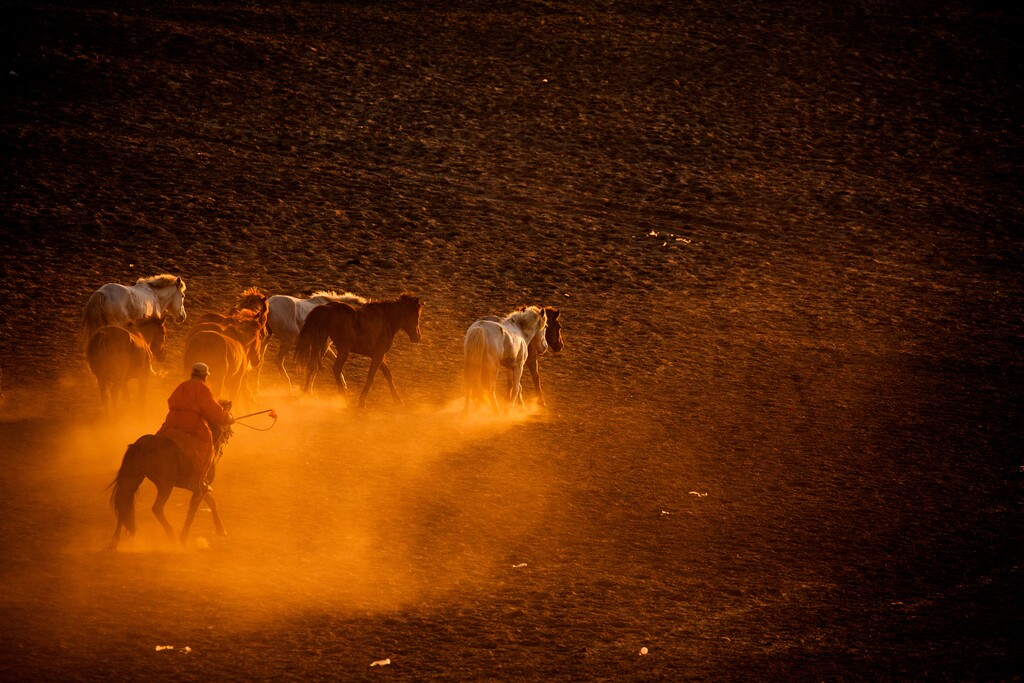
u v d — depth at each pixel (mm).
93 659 9523
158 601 10781
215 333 15938
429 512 14320
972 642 11359
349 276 29609
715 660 10531
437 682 9625
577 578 12555
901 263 35156
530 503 15094
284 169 38062
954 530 15180
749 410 21594
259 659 9828
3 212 30391
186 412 11812
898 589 12891
